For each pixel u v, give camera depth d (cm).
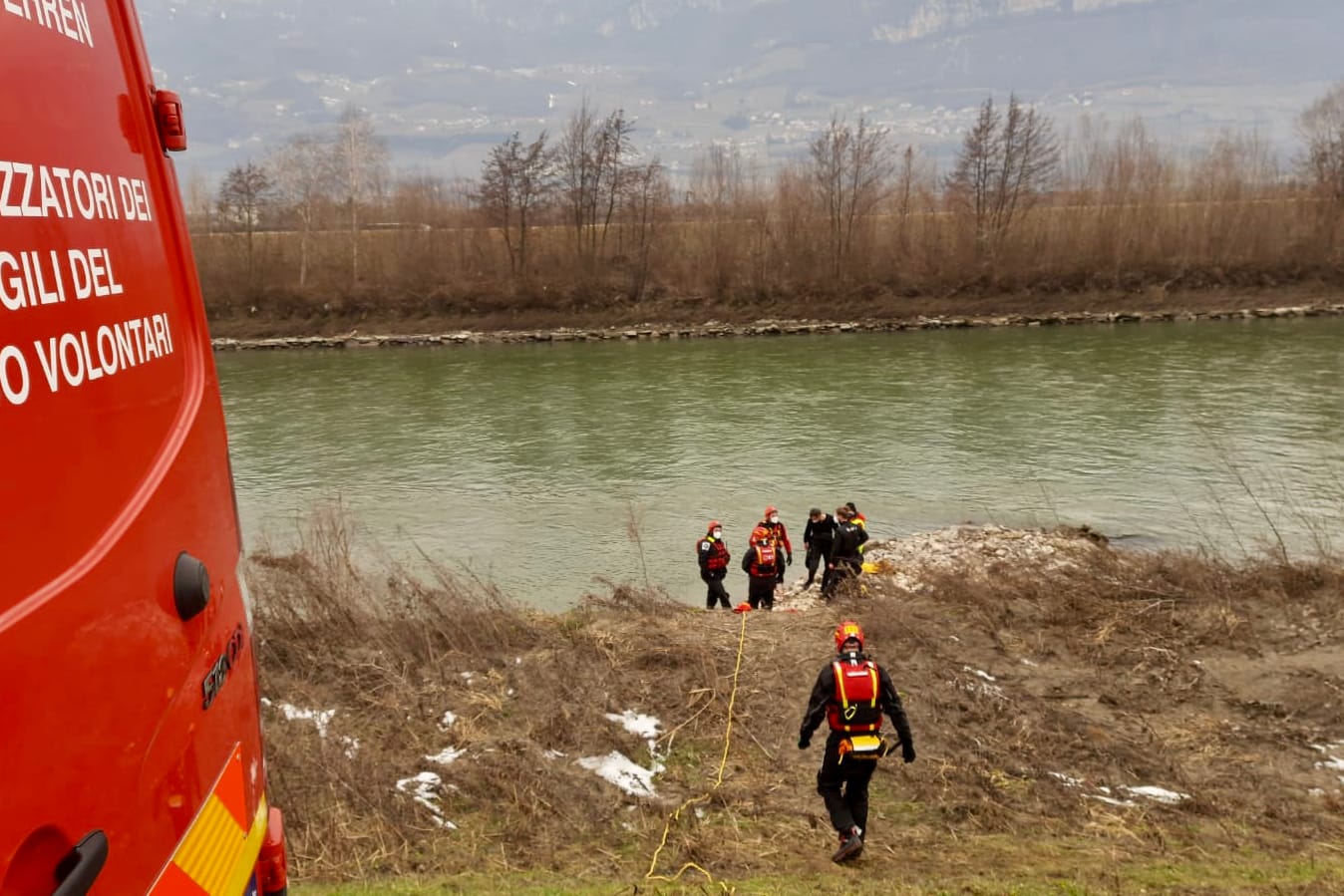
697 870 689
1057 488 2525
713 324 6481
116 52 252
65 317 196
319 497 2630
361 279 7000
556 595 1873
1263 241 6412
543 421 3644
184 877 229
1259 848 729
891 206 7838
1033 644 1130
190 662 240
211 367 299
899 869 688
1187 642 1125
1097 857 707
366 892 637
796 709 960
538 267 7131
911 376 4362
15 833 155
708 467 2862
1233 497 2378
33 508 172
